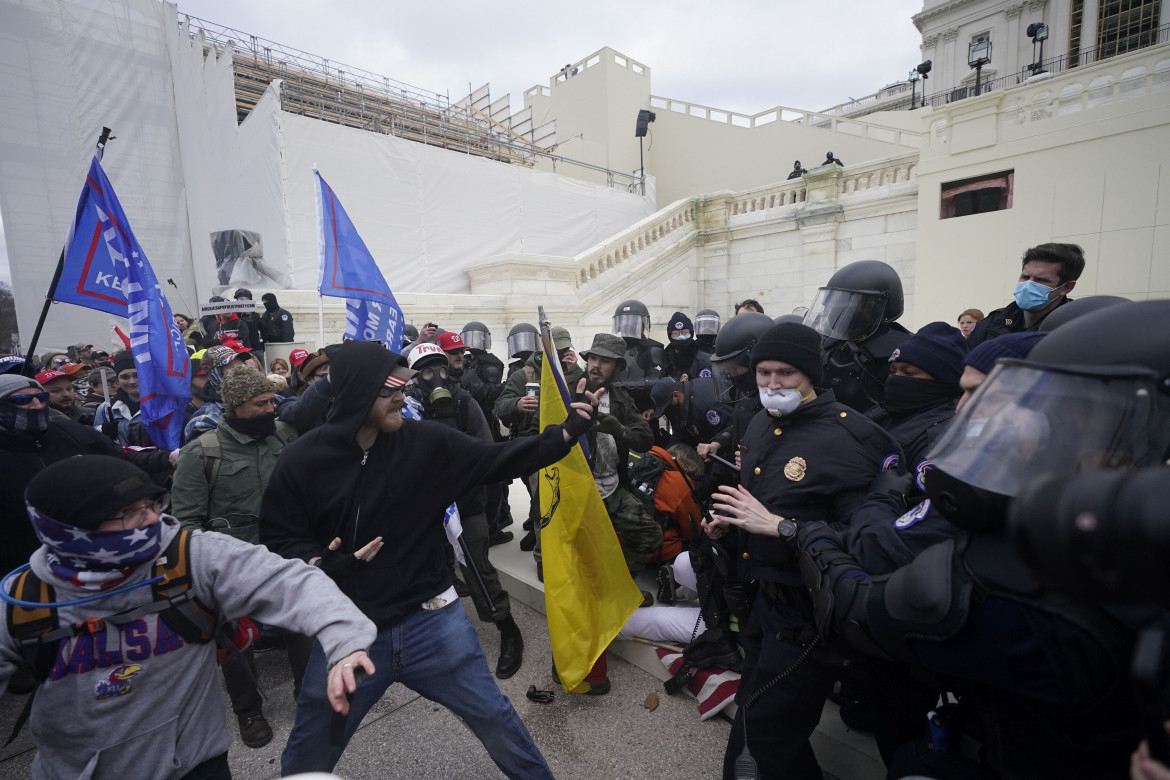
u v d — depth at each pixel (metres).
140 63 11.21
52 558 1.31
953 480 0.96
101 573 1.32
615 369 3.33
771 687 1.83
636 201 17.31
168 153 11.62
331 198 4.31
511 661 3.02
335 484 1.82
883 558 1.36
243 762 2.50
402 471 1.85
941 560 1.03
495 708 1.89
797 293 12.85
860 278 2.93
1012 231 9.12
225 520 2.63
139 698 1.39
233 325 7.16
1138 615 0.74
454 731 2.63
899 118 19.73
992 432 0.91
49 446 2.84
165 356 3.37
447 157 12.65
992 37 26.89
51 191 10.28
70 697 1.34
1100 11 23.39
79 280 3.16
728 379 3.45
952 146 9.71
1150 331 0.82
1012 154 9.07
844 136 17.25
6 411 2.64
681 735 2.51
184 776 1.45
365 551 1.77
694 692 2.69
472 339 5.53
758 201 13.59
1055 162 8.70
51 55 10.24
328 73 14.23
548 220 14.77
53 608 1.31
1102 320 0.87
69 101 10.43
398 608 1.81
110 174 10.90
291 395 4.43
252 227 10.53
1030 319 3.18
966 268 9.64
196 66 10.98
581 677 2.67
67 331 10.34
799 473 1.81
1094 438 0.79
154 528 1.37
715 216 14.12
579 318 11.39
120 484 1.29
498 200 13.67
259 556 1.49
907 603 1.06
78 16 10.48
